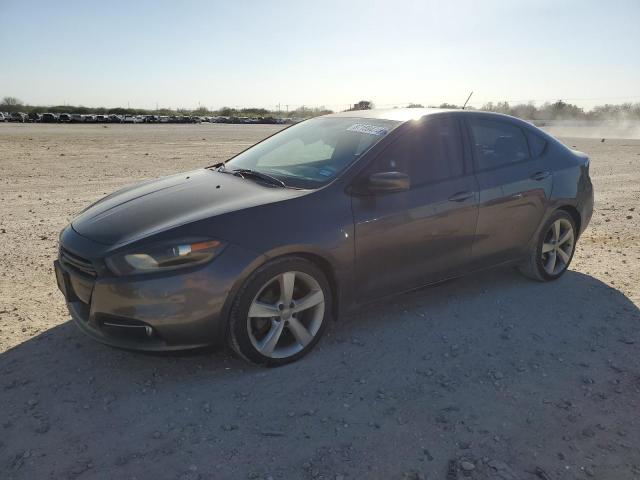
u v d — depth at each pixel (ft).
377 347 12.72
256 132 134.92
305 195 11.89
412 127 13.84
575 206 17.08
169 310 10.26
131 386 10.91
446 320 14.25
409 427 9.80
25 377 11.12
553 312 14.94
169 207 11.75
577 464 9.00
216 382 11.11
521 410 10.44
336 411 10.22
